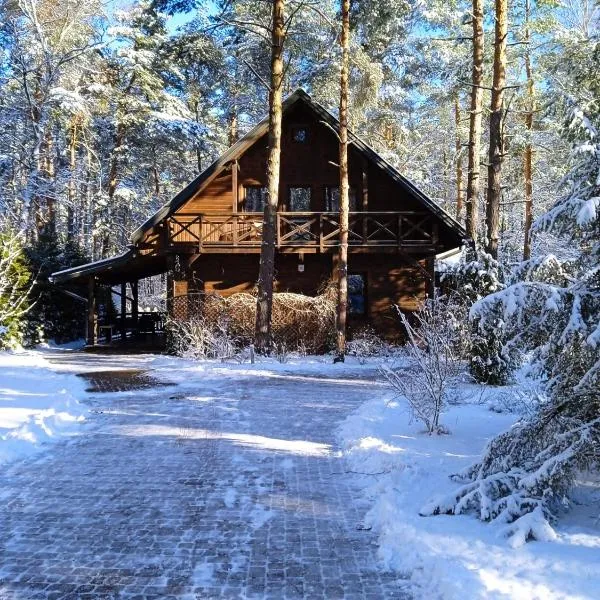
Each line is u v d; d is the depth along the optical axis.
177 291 19.17
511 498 4.54
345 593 3.72
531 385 8.63
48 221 30.36
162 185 41.41
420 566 3.96
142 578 3.92
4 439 7.11
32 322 20.17
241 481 5.95
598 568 3.71
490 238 12.48
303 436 7.77
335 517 5.01
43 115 24.41
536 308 4.90
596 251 5.00
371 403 9.66
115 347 20.09
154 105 29.92
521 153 22.25
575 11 22.08
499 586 3.54
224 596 3.68
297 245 18.03
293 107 18.95
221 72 28.77
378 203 19.39
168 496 5.51
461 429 7.73
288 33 17.09
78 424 8.49
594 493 5.10
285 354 15.88
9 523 4.87
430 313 9.53
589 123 5.22
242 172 19.41
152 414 9.14
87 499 5.43
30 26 24.89
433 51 27.11
